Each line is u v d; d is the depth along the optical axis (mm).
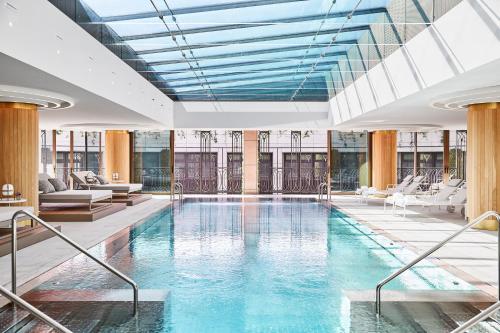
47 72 6809
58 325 3168
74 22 7895
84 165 21734
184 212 13633
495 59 5863
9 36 5645
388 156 18109
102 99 9930
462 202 11836
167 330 4254
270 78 14266
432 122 15789
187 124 17859
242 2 7703
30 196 9836
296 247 8125
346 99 14883
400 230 10031
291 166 22031
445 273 6188
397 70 9852
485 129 9891
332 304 4992
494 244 8258
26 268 6352
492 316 4516
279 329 4305
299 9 8141
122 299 5082
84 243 8344
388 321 4465
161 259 7125
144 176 20172
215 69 12898
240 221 11625
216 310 4809
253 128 17844
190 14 8242
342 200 17750
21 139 9688
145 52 10953
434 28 7828
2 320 4367
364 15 8570
